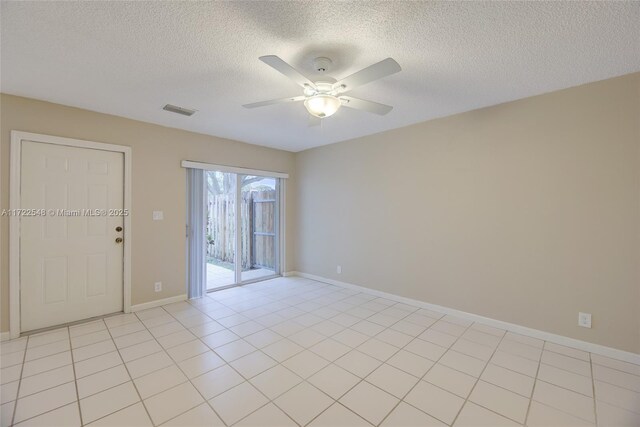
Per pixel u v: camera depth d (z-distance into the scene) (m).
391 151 3.82
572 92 2.51
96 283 3.16
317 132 3.96
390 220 3.85
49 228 2.88
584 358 2.35
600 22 1.65
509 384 2.02
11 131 2.65
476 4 1.52
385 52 1.99
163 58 2.06
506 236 2.88
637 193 2.25
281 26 1.71
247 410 1.76
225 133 3.99
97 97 2.74
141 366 2.22
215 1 1.50
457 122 3.20
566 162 2.55
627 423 1.66
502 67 2.18
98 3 1.50
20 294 2.72
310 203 4.98
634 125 2.25
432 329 2.91
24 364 2.23
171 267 3.70
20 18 1.61
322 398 1.87
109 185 3.23
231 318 3.20
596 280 2.42
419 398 1.87
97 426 1.62
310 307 3.57
